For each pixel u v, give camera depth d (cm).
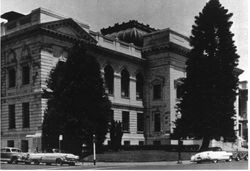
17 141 5759
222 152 4391
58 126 4966
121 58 7125
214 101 5431
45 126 5097
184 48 7394
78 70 5034
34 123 5538
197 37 5819
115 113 6888
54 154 4259
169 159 4888
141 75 7581
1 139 6034
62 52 5916
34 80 5641
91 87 5022
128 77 7331
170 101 7131
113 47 7000
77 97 4941
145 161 4772
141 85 7594
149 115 7444
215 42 5762
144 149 6172
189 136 5656
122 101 7100
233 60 5791
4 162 4797
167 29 7269
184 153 5347
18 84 5916
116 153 5322
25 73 5919
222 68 5638
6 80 6144
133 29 8044
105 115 5088
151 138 7331
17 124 5834
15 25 6050
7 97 6056
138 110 7400
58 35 5825
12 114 6012
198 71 5594
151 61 7506
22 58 5872
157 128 7338
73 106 4925
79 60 5088
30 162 4462
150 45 7506
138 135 7325
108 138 6525
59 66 5356
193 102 5547
